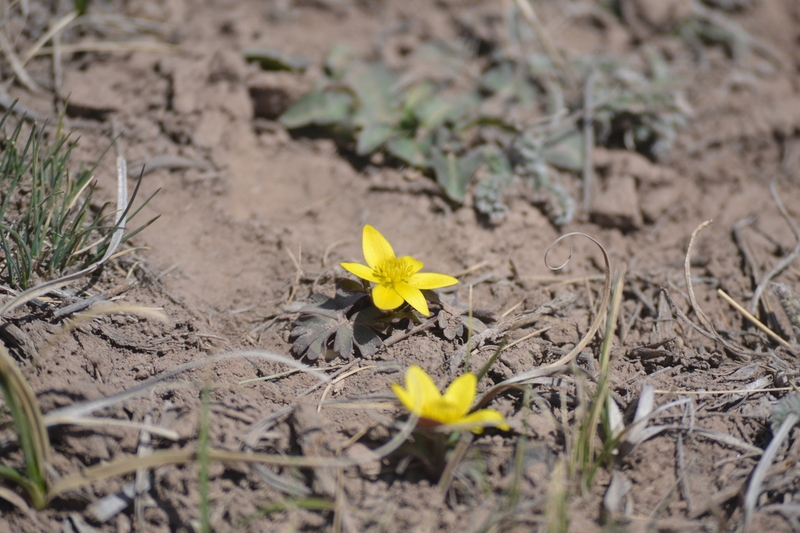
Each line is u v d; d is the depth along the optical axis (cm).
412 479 51
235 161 59
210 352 54
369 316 54
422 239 58
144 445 51
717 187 60
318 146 60
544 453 51
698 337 55
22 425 49
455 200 58
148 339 54
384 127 60
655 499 51
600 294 56
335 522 50
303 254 57
